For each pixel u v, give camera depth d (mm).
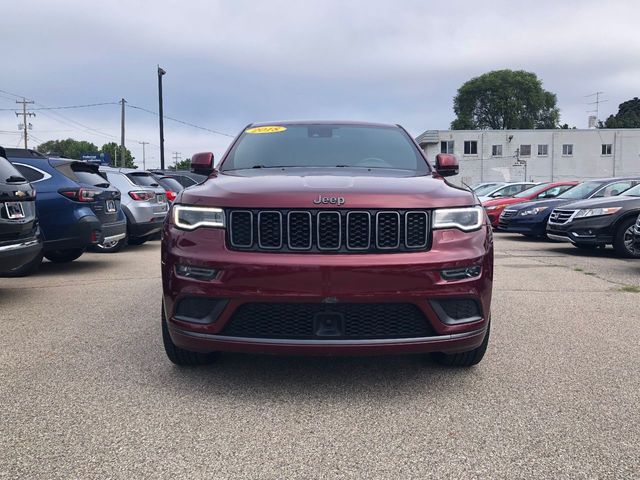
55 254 8672
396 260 3006
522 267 8492
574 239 9711
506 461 2479
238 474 2369
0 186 5113
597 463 2459
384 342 3002
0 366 3738
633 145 50438
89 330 4660
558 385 3412
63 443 2635
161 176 13430
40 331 4625
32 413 2975
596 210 9594
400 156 4371
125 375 3566
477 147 49781
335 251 3049
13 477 2330
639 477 2342
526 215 12719
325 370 3680
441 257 3061
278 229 3064
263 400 3170
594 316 5211
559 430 2789
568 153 50219
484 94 74625
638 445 2627
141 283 6941
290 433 2756
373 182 3367
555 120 75312
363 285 2973
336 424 2861
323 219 3061
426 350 3080
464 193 3342
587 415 2969
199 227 3139
